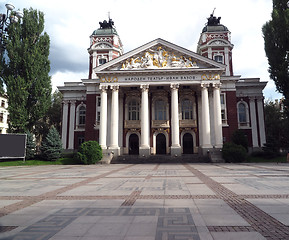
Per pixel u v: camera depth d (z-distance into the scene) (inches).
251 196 292.8
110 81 1314.0
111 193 326.6
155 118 1461.6
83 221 200.4
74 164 1136.2
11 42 1219.2
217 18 1672.0
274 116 1804.9
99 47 1643.7
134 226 185.8
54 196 312.0
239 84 1517.0
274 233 167.5
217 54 1561.3
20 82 1190.3
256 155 1176.2
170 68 1282.0
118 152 1248.8
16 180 500.1
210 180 450.3
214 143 1334.9
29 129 1269.7
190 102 1457.9
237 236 162.2
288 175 513.7
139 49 1328.7
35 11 1304.1
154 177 518.0
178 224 189.0
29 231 177.9
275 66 1111.0
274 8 1162.6
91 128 1461.6
